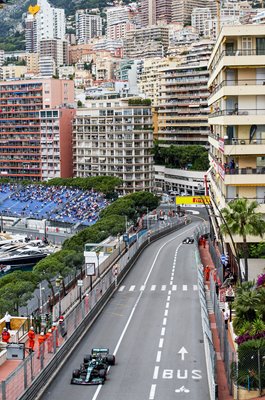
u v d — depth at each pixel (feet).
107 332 231.09
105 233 459.73
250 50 292.40
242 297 195.52
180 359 195.21
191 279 344.49
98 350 192.75
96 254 319.88
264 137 293.43
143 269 383.45
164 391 166.91
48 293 325.83
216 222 368.68
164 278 349.61
